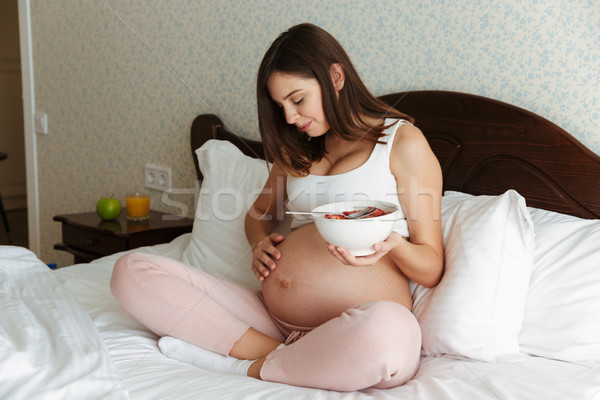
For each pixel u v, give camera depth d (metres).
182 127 2.32
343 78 1.29
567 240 1.22
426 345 1.17
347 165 1.33
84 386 0.94
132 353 1.17
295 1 1.89
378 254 1.10
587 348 1.09
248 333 1.19
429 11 1.59
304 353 1.04
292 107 1.29
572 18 1.35
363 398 0.98
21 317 1.18
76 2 2.67
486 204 1.28
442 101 1.56
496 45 1.48
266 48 1.99
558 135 1.36
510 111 1.43
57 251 3.03
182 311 1.20
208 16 2.15
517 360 1.09
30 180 3.11
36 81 2.99
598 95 1.33
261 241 1.39
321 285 1.23
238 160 1.83
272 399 0.95
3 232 3.91
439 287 1.21
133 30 2.44
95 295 1.51
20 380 0.97
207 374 1.09
